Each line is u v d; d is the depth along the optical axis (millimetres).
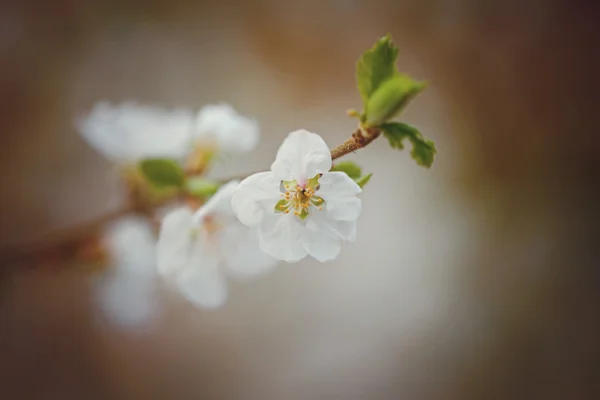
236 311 421
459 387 421
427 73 444
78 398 395
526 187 448
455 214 442
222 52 430
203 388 410
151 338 411
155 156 288
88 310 408
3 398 384
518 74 455
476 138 448
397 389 420
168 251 262
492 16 455
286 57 436
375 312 432
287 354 421
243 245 266
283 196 235
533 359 427
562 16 458
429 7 448
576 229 444
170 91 421
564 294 436
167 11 427
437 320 433
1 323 391
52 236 330
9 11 402
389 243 437
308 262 432
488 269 440
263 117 424
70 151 404
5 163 395
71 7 412
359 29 442
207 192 261
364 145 236
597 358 425
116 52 417
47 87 406
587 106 458
